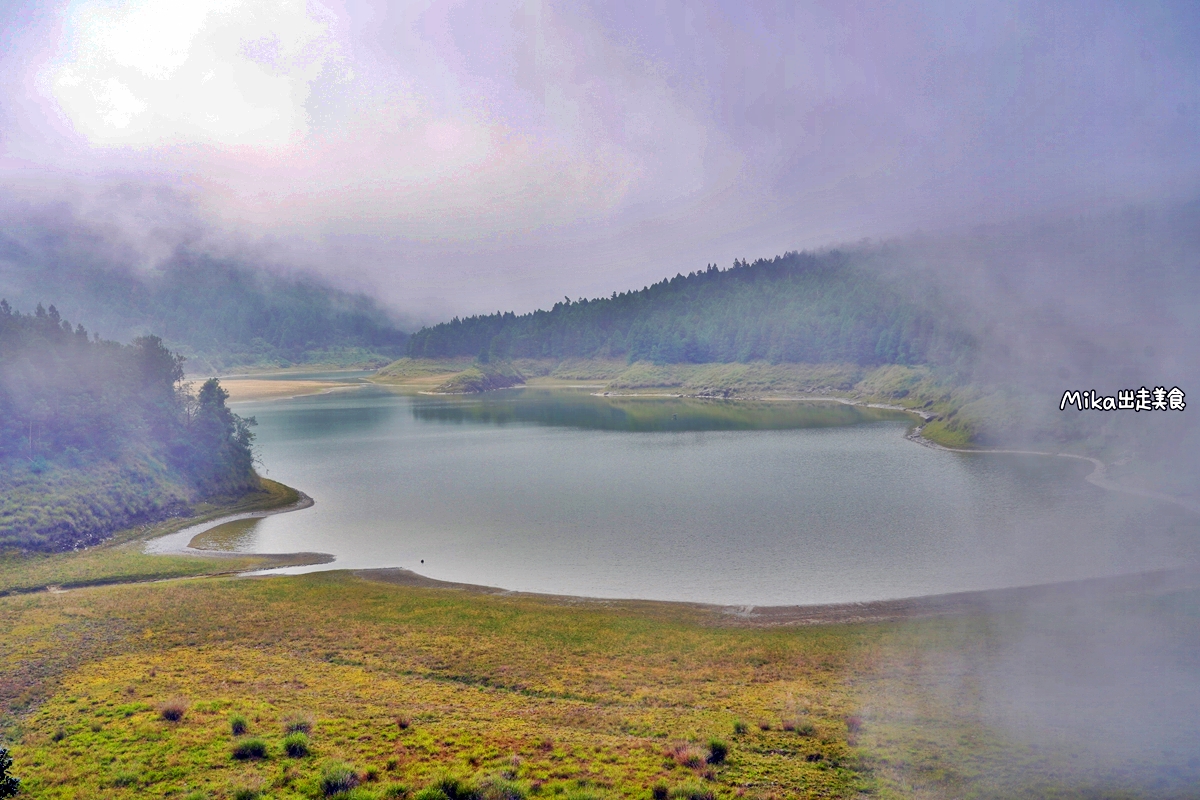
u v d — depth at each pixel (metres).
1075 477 110.06
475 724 31.34
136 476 91.69
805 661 41.62
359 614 51.66
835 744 28.94
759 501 98.31
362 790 24.22
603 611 54.06
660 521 87.62
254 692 35.31
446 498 105.06
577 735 30.16
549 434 188.62
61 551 74.12
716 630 49.12
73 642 43.81
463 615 51.97
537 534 82.44
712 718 32.28
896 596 57.41
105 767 26.02
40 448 85.38
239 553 75.62
